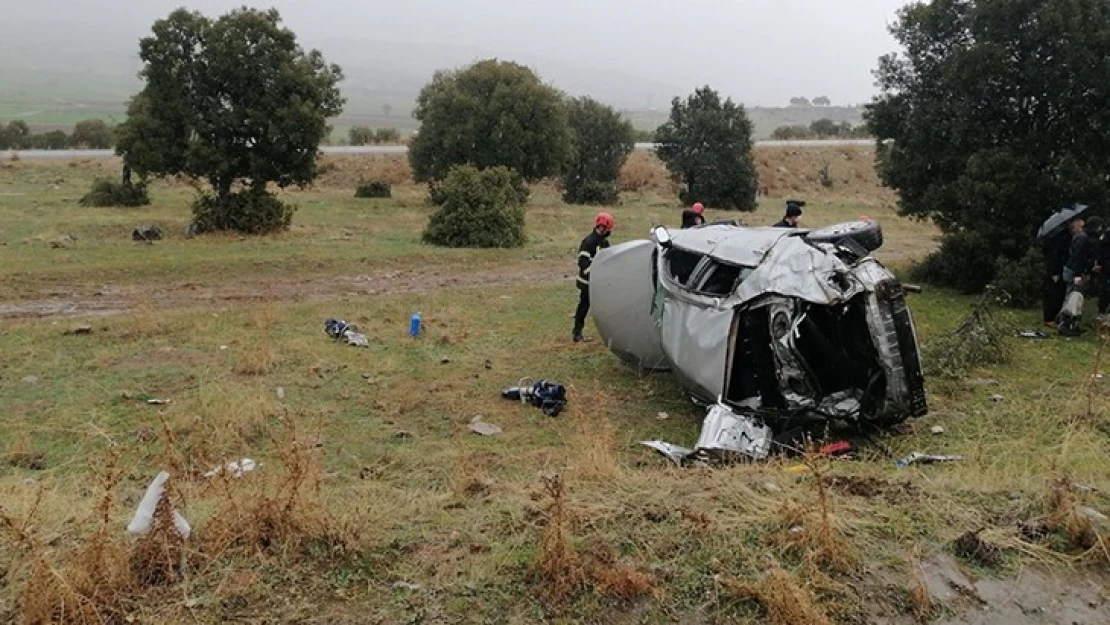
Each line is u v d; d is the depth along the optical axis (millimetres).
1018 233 14188
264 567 3830
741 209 36094
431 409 8320
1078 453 6430
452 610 3588
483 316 13039
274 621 3482
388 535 4223
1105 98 13422
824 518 3998
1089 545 4191
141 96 21266
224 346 10508
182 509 4414
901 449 7141
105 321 11727
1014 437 7414
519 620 3529
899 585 3809
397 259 18094
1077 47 13148
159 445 6895
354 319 12398
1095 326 11992
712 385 7625
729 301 7574
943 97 14977
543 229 24953
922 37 15180
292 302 13875
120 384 8781
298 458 4785
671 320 8305
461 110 30297
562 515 4086
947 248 15188
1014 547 4176
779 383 7332
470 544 4129
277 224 21734
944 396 8859
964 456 6676
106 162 38469
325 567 3877
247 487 4820
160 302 13609
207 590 3654
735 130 36156
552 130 30844
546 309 13680
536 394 8508
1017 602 3783
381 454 6898
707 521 4254
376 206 29812
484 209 21031
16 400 8219
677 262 8688
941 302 14227
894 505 4617
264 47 20719
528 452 6984
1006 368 10062
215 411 7523
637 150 49688
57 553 3877
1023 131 14422
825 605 3635
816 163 49719
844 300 6945
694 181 36688
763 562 3910
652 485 4910
